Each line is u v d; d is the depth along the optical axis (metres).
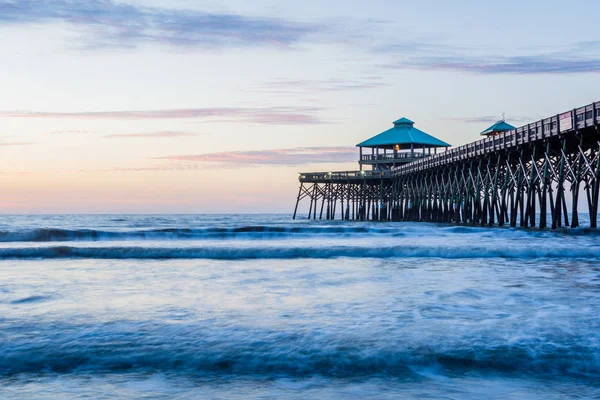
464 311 8.16
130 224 58.00
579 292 10.04
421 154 69.94
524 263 15.95
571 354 5.81
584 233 27.81
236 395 4.95
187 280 12.41
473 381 5.27
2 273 14.03
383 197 72.44
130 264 16.36
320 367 5.64
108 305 8.88
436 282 11.73
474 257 18.11
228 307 8.64
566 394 4.92
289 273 13.76
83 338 6.52
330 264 16.08
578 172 27.31
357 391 5.02
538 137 29.08
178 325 7.17
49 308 8.59
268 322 7.37
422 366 5.65
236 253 18.73
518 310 8.19
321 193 77.19
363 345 6.18
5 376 5.45
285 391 5.04
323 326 7.09
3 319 7.59
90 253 18.92
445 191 49.47
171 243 24.03
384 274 13.39
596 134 25.70
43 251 18.75
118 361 5.82
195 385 5.21
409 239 26.12
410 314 7.94
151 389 5.11
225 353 5.98
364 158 73.44
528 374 5.46
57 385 5.21
